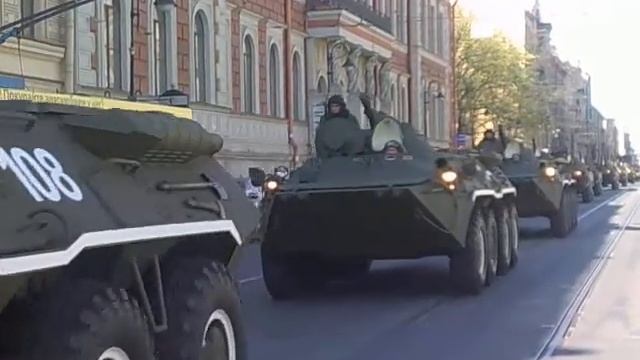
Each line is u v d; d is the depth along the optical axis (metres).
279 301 14.27
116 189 5.75
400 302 13.99
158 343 6.26
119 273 5.76
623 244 23.28
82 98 6.77
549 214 25.23
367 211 13.26
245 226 7.33
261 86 38.12
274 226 13.66
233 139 34.78
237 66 35.84
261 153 37.06
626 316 12.43
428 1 62.94
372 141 14.10
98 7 26.20
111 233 5.33
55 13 19.23
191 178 6.86
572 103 134.50
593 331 11.36
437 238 13.57
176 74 30.88
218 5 34.00
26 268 4.62
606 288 15.17
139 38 28.69
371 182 13.35
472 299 14.17
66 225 5.04
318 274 15.09
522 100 71.81
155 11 29.84
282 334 11.42
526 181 24.33
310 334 11.40
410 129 14.30
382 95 52.06
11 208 4.81
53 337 5.09
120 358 5.42
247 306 13.77
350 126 14.39
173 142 6.36
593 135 156.62
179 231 6.11
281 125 39.44
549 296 14.36
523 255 20.67
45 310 5.15
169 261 6.63
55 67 24.33
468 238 14.27
